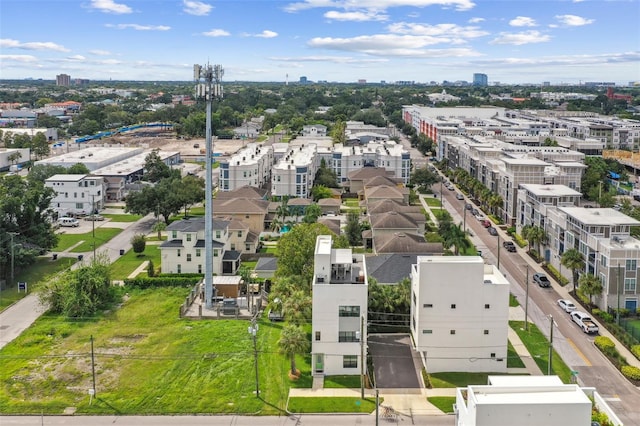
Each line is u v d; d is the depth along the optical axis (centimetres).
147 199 16088
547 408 5128
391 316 9538
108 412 7275
